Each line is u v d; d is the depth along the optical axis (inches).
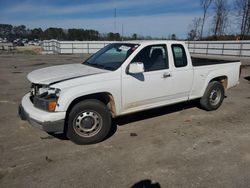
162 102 217.0
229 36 1673.2
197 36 1768.0
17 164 154.6
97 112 180.1
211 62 257.6
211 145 181.6
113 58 207.8
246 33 1582.2
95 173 145.2
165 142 186.4
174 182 136.9
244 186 133.4
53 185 134.0
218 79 267.6
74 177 141.2
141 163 156.4
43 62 837.8
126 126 217.9
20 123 223.0
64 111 166.7
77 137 177.5
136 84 195.5
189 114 250.2
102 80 180.5
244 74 564.4
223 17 1670.8
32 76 190.7
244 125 221.5
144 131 207.3
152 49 207.0
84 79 175.6
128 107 197.2
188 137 195.5
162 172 146.4
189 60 230.2
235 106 281.7
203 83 245.3
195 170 148.4
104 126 183.6
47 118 163.0
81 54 1504.7
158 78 207.0
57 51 1699.1
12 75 505.4
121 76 188.5
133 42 211.9
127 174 144.3
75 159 161.0
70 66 213.3
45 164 154.7
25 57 1106.7
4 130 207.0
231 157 164.1
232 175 143.3
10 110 260.7
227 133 203.5
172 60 217.0
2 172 145.8
